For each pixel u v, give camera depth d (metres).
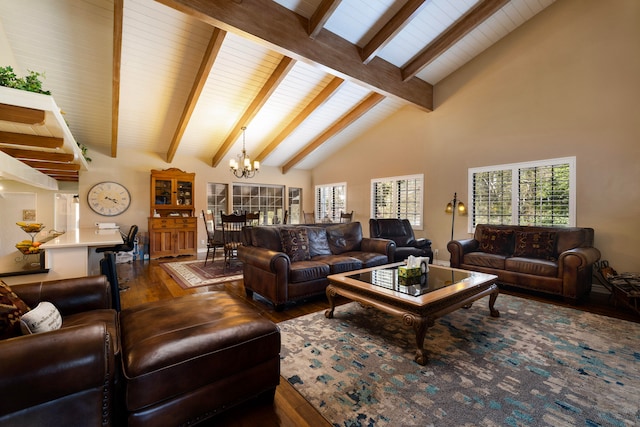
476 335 2.41
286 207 8.52
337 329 2.54
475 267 4.06
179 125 5.37
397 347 2.21
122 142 5.91
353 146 7.41
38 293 1.72
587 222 3.85
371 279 2.70
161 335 1.38
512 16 4.29
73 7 3.26
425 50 4.69
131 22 3.44
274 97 5.26
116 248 3.78
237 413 1.52
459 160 5.25
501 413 1.49
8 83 1.89
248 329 1.52
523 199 4.46
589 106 3.84
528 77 4.40
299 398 1.63
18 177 3.12
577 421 1.43
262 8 3.45
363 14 3.87
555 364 1.96
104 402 1.10
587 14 3.87
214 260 5.87
